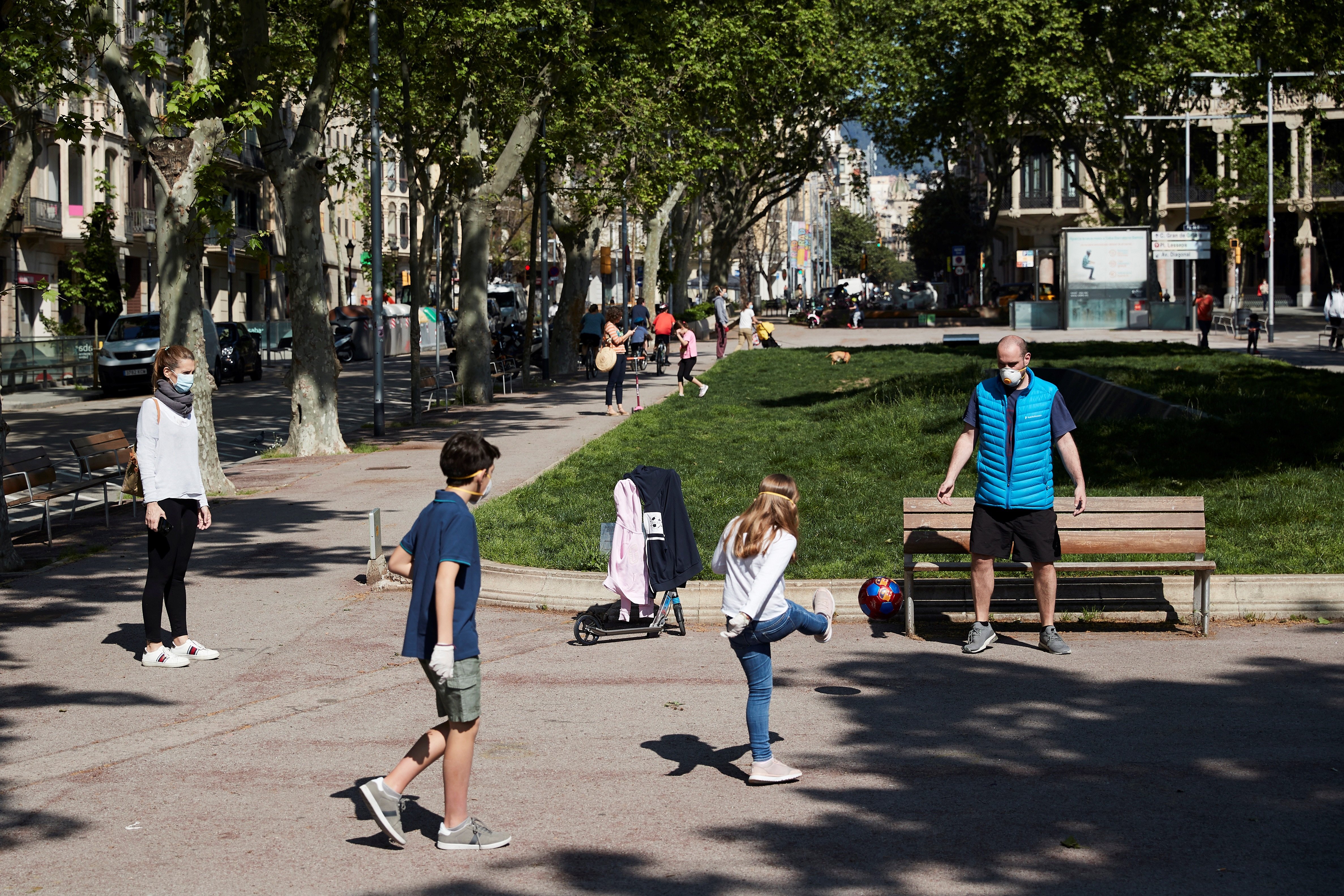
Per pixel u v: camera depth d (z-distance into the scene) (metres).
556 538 11.87
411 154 25.73
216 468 16.09
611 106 33.28
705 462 17.00
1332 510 11.95
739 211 59.28
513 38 25.55
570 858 5.21
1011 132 58.59
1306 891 4.77
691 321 55.84
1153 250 54.44
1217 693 7.45
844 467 16.27
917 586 9.26
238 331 42.22
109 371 36.25
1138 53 54.59
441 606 5.20
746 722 7.09
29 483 12.65
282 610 10.05
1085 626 9.19
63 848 5.38
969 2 54.69
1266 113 56.97
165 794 6.05
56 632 9.41
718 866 5.10
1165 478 14.03
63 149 48.00
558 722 7.13
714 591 9.59
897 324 66.19
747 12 43.12
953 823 5.52
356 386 36.41
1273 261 44.94
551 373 36.03
